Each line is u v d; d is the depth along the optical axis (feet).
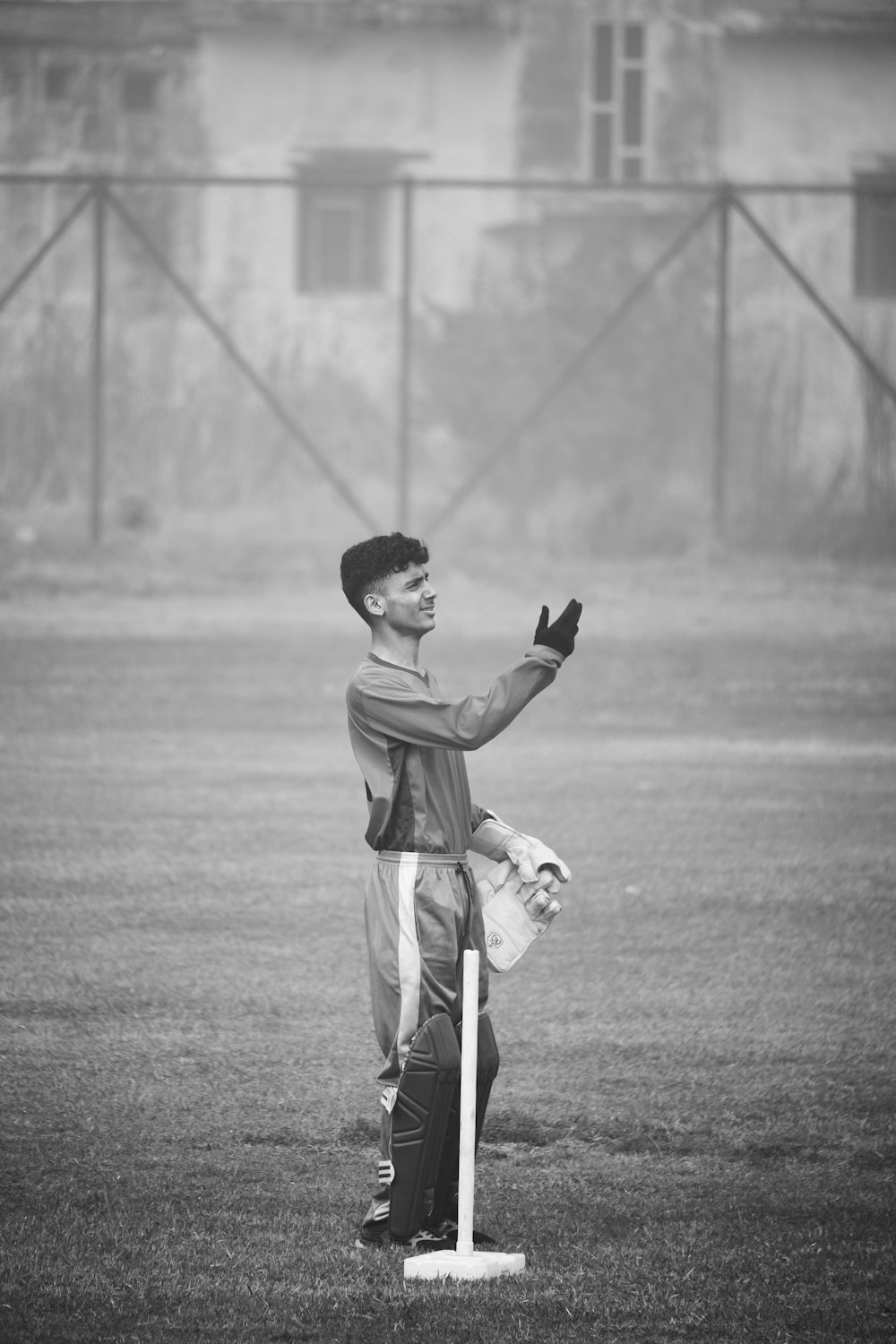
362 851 123.95
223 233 340.59
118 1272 54.49
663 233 338.54
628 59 349.41
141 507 292.20
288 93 344.28
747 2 349.00
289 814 136.05
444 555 275.18
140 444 311.06
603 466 319.27
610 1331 50.01
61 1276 54.13
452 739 56.95
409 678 59.31
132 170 344.08
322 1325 50.26
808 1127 70.59
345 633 227.40
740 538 279.49
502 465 317.42
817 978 93.25
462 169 346.13
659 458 319.88
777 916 106.93
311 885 113.60
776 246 282.97
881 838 129.80
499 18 343.67
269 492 309.42
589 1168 65.77
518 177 345.92
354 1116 71.41
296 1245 57.26
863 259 341.21
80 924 103.19
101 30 341.00
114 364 315.17
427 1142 56.34
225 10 338.75
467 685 190.19
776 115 351.05
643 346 327.88
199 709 182.70
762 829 132.36
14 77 343.05
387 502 303.68
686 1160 66.80
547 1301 52.31
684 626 230.27
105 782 148.15
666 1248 57.36
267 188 341.21
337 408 320.50
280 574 263.49
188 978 92.17
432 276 342.03
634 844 126.62
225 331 331.36
